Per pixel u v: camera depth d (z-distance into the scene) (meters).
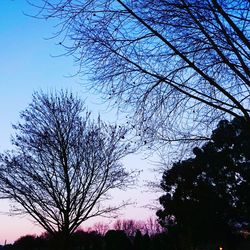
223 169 33.88
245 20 6.91
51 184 24.59
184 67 7.56
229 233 41.03
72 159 25.12
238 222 40.09
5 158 24.25
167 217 45.22
